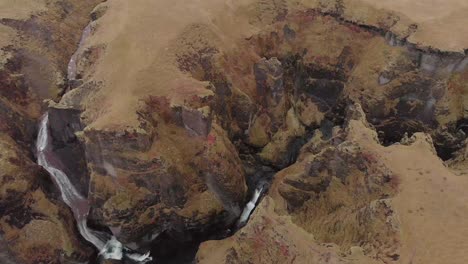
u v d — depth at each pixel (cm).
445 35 6072
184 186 5644
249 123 6412
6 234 5284
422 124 6397
